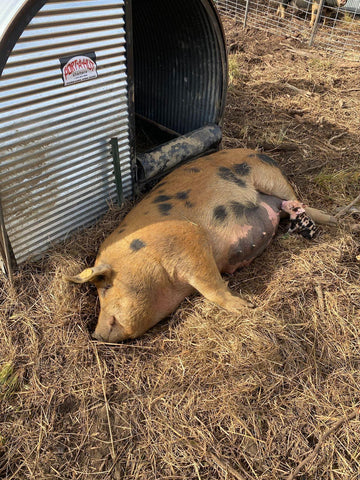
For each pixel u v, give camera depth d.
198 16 2.50
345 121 3.65
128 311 1.85
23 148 1.92
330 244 2.33
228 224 2.06
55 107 1.95
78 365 1.85
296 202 2.28
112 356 1.89
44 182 2.09
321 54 4.86
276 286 2.12
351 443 1.62
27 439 1.66
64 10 1.79
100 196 2.43
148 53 3.14
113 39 2.02
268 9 5.91
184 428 1.67
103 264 1.90
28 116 1.87
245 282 2.18
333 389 1.78
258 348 1.83
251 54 4.84
